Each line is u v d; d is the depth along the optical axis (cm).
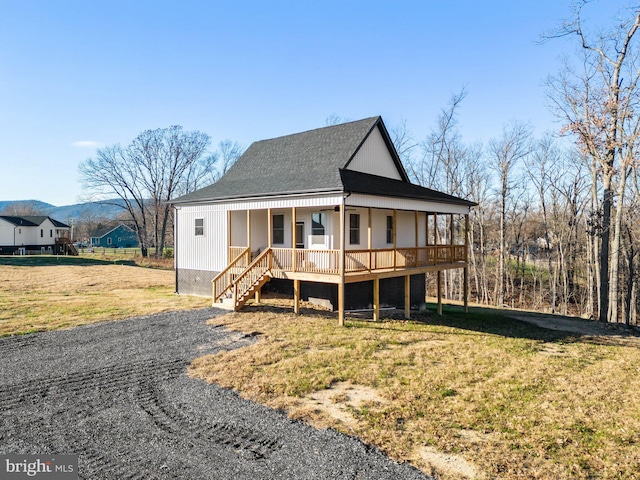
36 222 5644
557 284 3569
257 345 1107
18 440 605
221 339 1158
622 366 1117
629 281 2344
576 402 812
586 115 1989
